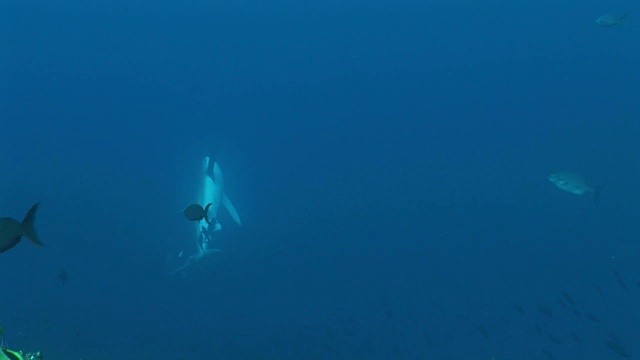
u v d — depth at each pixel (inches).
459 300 1010.1
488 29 4520.2
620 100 3398.1
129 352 661.9
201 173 660.1
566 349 735.1
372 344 717.9
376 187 2197.3
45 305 842.8
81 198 1807.3
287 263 1267.2
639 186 1781.5
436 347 743.7
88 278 1016.2
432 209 1956.2
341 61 4692.4
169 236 1283.2
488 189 2124.8
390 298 1015.0
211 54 4822.8
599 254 1365.7
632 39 4220.0
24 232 186.4
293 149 3193.9
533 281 1137.4
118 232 1376.7
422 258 1414.9
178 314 841.5
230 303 919.7
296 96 4527.6
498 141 3548.2
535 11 4421.8
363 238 1604.3
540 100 3639.3
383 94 4520.2
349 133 3174.2
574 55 4475.9
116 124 4446.4
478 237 1631.4
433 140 3531.0
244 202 1998.0
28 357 254.2
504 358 707.4
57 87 4581.7
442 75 4554.6
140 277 1032.8
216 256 1167.0
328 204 1979.6
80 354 621.9
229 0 4589.1
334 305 957.8
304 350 682.2
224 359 655.1
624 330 807.1
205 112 4606.3
